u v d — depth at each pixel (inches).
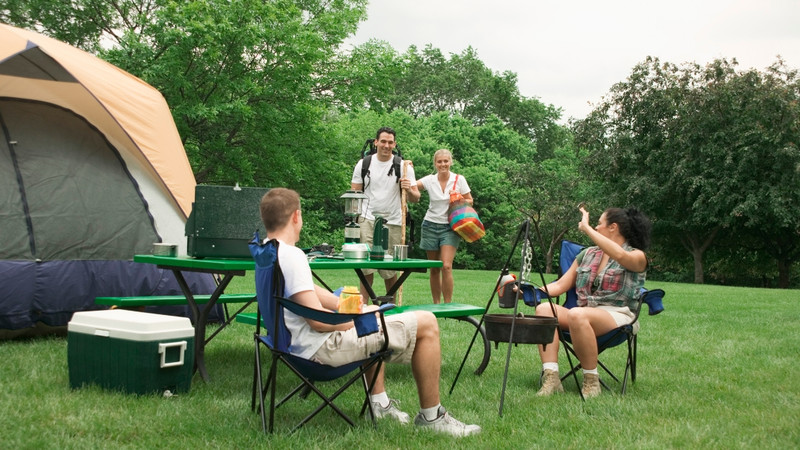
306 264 121.0
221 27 641.0
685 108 1091.9
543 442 124.3
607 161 1171.9
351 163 1198.9
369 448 117.5
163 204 267.0
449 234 263.4
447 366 203.0
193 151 707.4
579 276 179.0
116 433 120.9
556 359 173.2
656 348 240.8
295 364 122.2
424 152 1520.7
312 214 889.5
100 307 243.4
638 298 174.4
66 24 719.1
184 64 661.3
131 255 253.4
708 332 288.0
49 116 248.1
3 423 121.8
